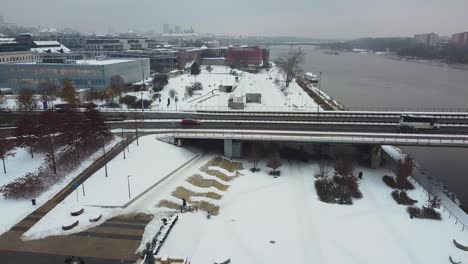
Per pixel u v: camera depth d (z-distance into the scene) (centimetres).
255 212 6156
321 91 18325
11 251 4800
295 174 7850
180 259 4491
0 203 5956
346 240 5375
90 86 15000
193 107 12838
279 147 9331
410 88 19988
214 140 9431
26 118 7544
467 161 9181
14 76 15275
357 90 19038
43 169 6888
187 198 6425
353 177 7088
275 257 4903
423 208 6297
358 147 9400
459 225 5831
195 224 5488
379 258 4950
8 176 6781
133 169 7288
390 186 7275
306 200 6644
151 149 8169
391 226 5781
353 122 9669
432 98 16775
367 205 6488
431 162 9081
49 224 5419
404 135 7812
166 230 5206
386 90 19175
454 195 7056
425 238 5444
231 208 6281
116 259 4653
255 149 8675
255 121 9844
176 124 9700
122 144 8400
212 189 6862
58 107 11931
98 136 8294
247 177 7650
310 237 5428
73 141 7512
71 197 6200
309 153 9088
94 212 5772
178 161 7931
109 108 12169
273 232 5534
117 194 6338
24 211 5747
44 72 15100
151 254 4312
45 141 7500
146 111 11531
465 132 8575
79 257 4662
